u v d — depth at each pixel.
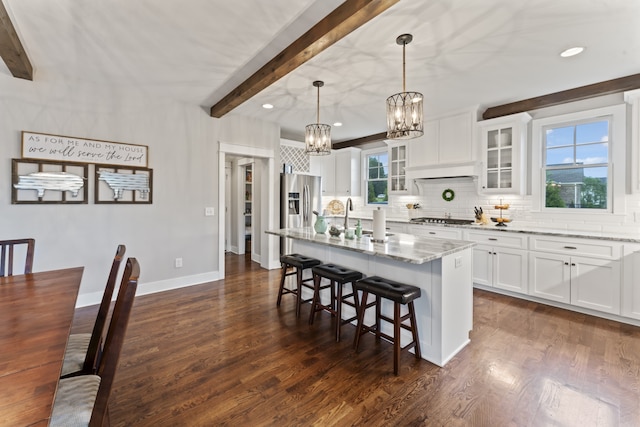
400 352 2.13
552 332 2.63
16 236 2.86
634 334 2.58
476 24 2.14
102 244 3.33
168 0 1.90
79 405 1.05
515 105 3.76
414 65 2.79
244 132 4.47
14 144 2.83
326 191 6.25
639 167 2.93
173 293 3.68
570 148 3.58
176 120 3.82
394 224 4.79
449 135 4.25
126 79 3.15
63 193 3.07
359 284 2.28
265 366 2.12
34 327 1.17
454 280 2.29
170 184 3.79
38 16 2.05
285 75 2.99
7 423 0.66
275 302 3.39
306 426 1.57
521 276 3.44
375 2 1.76
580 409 1.68
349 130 5.39
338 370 2.07
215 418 1.62
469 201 4.46
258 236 5.39
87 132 3.20
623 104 3.17
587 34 2.27
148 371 2.04
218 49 2.53
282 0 1.90
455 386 1.89
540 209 3.78
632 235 3.04
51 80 2.99
